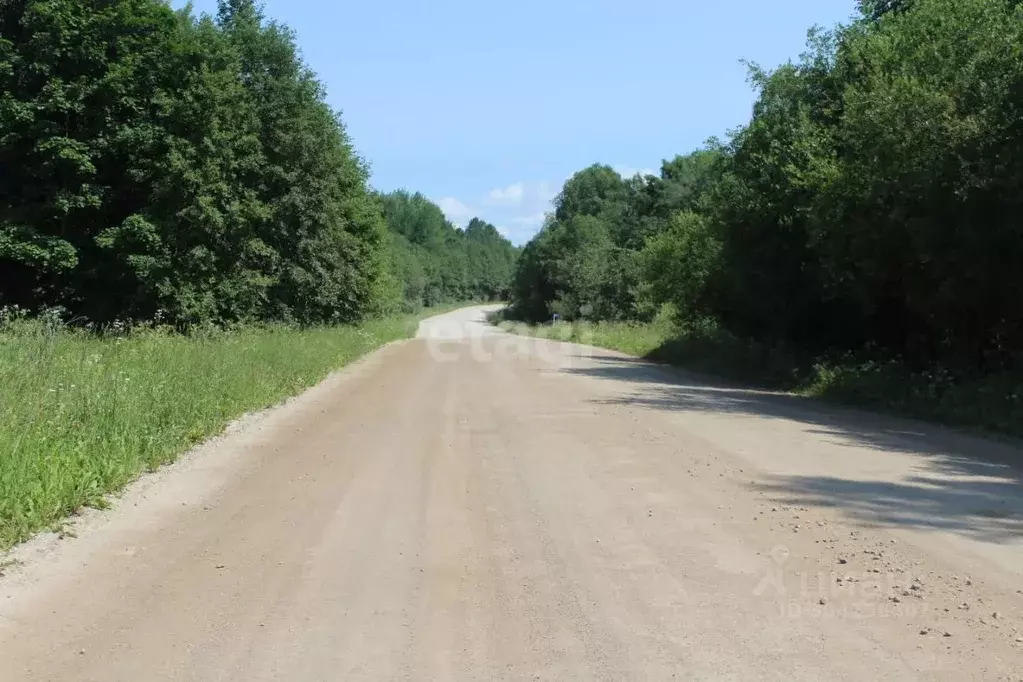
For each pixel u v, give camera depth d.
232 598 5.29
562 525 7.04
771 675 4.21
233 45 32.47
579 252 79.00
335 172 37.88
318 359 21.48
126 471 8.34
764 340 25.59
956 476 9.23
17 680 4.14
